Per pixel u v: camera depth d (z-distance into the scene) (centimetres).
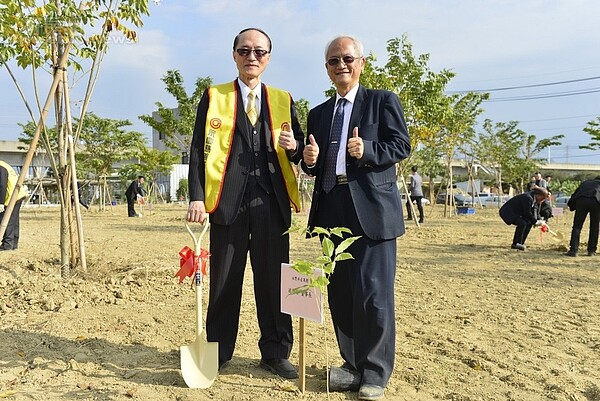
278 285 366
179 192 4175
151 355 400
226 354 369
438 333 476
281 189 364
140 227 1523
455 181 4766
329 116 357
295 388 341
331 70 346
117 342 429
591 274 790
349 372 347
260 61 359
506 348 436
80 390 336
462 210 2422
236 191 355
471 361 401
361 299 329
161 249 981
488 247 1105
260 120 364
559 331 488
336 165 344
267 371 373
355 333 336
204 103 364
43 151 2375
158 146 4962
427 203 3641
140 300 559
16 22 558
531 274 784
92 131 2462
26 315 492
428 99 1344
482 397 337
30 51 580
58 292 563
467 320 520
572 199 995
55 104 616
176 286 625
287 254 374
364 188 335
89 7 604
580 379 370
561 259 942
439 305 585
